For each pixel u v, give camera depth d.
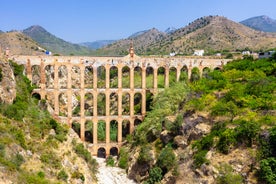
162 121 96.50
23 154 66.56
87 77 176.12
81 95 103.69
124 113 121.75
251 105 78.38
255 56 126.00
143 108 110.75
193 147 79.06
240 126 72.25
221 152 71.75
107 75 105.88
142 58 109.56
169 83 125.69
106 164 102.44
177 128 88.38
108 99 106.81
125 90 108.50
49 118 90.56
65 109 126.94
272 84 84.44
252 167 65.12
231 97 84.06
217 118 80.62
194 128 83.06
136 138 102.75
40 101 98.12
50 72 142.75
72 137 93.25
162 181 79.19
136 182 89.38
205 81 102.75
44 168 67.81
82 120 104.31
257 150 66.81
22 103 85.69
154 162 87.44
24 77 97.19
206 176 70.12
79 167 81.19
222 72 106.94
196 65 116.44
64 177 70.25
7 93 82.19
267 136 66.62
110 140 113.06
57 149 79.12
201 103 88.50
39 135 78.50
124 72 159.50
